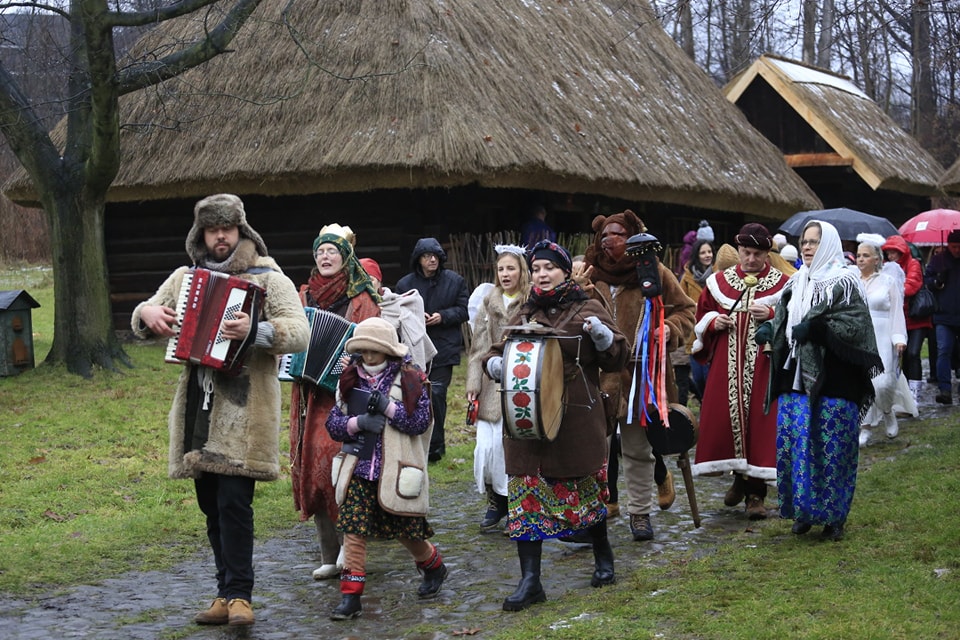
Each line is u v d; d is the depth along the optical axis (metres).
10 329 12.08
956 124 27.03
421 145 12.58
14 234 27.34
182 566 6.31
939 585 5.12
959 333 11.73
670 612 4.95
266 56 14.43
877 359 6.13
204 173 13.48
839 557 5.79
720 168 17.47
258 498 7.89
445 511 7.70
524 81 14.60
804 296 6.25
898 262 11.46
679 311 6.89
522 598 5.29
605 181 14.09
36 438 9.27
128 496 7.79
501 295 7.03
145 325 5.14
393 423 5.38
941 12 9.79
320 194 14.56
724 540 6.57
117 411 10.32
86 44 11.02
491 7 15.91
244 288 5.03
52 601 5.60
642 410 6.48
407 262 14.05
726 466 7.02
